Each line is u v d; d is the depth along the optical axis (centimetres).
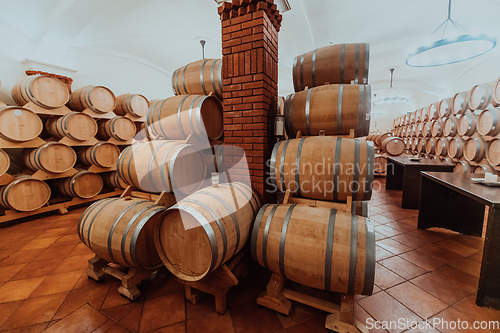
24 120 415
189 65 350
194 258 188
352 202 233
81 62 629
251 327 185
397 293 222
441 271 257
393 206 505
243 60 275
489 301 201
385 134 927
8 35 484
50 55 546
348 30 679
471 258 284
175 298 221
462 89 934
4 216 399
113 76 713
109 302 214
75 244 333
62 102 475
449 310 200
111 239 215
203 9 538
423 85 1133
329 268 171
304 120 283
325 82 322
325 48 317
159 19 569
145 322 191
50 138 514
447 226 362
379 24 648
